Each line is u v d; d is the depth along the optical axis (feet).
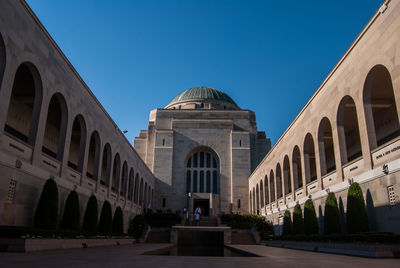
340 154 69.87
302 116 94.17
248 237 121.08
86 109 79.77
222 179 185.98
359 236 48.44
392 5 50.70
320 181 80.33
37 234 44.50
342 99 68.90
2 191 47.96
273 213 128.36
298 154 121.19
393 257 42.93
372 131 58.59
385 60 52.49
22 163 52.60
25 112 85.15
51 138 101.91
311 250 65.57
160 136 191.31
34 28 55.16
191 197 177.78
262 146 205.16
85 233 62.69
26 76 70.69
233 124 202.90
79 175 76.74
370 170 57.11
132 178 132.26
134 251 52.21
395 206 50.11
